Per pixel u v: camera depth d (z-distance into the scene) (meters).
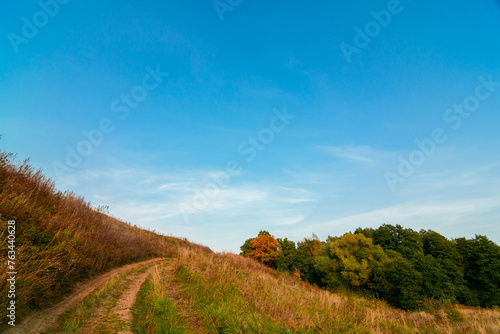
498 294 38.31
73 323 6.48
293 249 55.41
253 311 9.30
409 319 14.26
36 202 10.86
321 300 14.27
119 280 11.59
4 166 10.95
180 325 7.52
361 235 40.62
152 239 28.11
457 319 13.90
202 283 11.85
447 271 38.59
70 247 9.49
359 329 9.69
